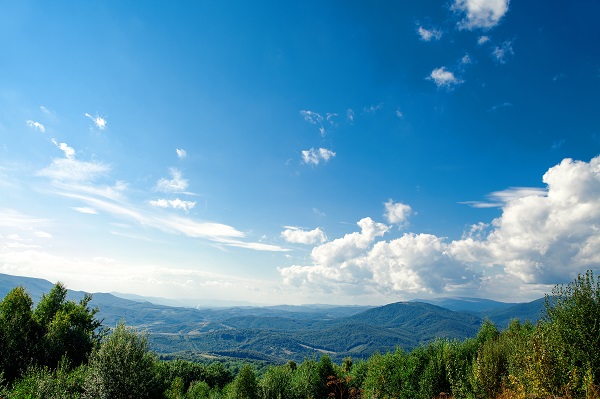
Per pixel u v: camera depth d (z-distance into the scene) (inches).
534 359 462.6
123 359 732.0
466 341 1112.2
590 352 442.6
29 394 669.9
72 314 1301.7
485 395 624.1
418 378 1000.2
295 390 1306.6
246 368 1366.9
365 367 1507.1
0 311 1083.9
